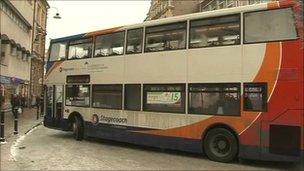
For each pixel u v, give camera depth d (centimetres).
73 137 1884
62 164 1184
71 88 1820
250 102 1185
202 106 1288
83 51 1766
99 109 1652
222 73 1246
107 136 1606
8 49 3803
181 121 1338
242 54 1209
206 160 1272
